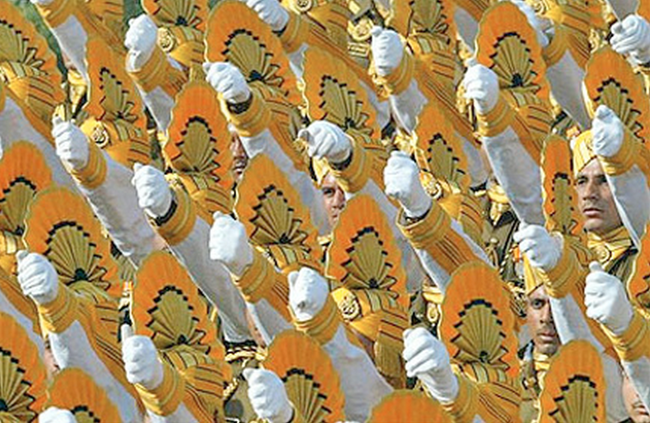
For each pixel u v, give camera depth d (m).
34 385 25.86
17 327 25.86
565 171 28.61
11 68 31.84
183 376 25.88
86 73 31.97
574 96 32.69
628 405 25.56
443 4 33.03
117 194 29.78
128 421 26.56
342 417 25.39
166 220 28.31
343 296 27.09
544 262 26.53
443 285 27.73
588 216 28.67
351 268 27.22
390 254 27.31
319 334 26.31
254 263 27.05
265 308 27.11
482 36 30.98
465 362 26.16
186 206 28.41
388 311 27.03
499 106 29.95
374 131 30.75
